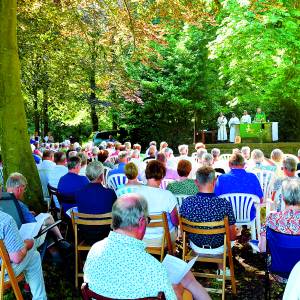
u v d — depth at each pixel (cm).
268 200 533
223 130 1956
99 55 1248
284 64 1396
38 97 1708
